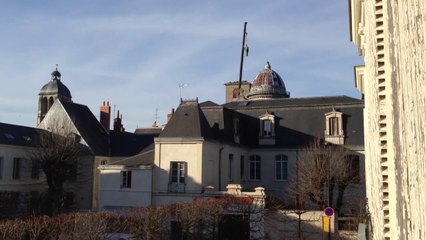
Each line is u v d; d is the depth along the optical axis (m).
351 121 36.94
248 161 39.34
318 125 37.97
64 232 16.11
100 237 17.16
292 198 29.62
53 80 59.97
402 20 4.54
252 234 25.27
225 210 25.27
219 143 33.84
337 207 29.48
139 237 20.14
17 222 14.89
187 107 33.16
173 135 32.09
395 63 5.07
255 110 40.41
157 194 31.67
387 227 7.52
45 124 44.91
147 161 33.16
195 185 30.95
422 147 3.75
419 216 3.88
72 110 45.44
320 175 28.58
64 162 38.16
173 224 22.42
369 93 11.62
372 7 7.55
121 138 48.19
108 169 33.22
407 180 4.45
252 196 26.05
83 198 41.62
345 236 23.75
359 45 16.53
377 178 8.53
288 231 25.27
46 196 36.31
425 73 3.65
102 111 48.88
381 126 7.54
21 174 39.56
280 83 54.19
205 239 23.67
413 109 4.07
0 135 38.19
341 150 33.69
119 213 20.19
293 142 38.12
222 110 35.56
